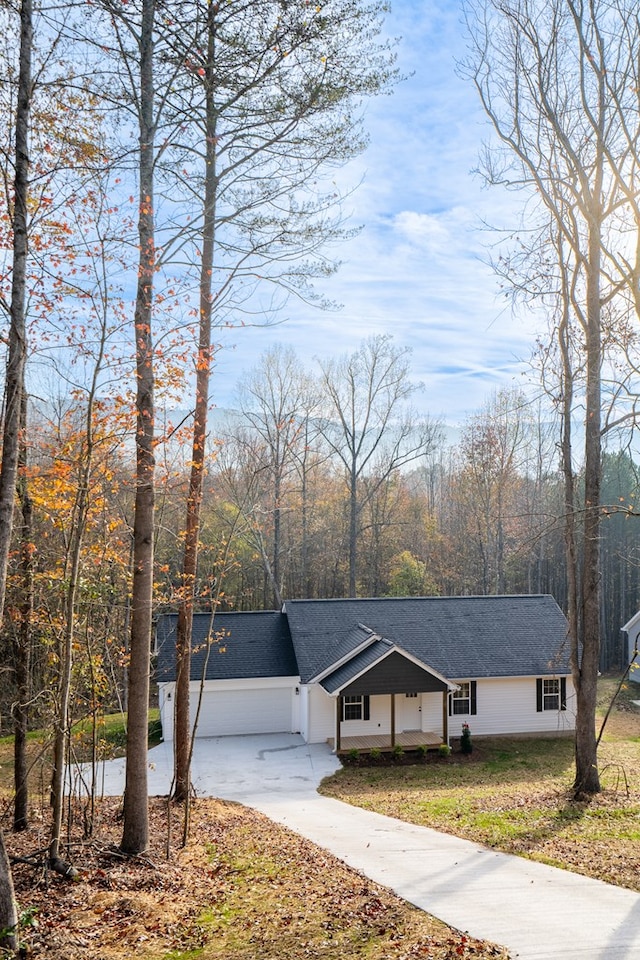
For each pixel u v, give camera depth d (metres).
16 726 13.41
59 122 10.45
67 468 10.05
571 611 17.03
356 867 10.67
